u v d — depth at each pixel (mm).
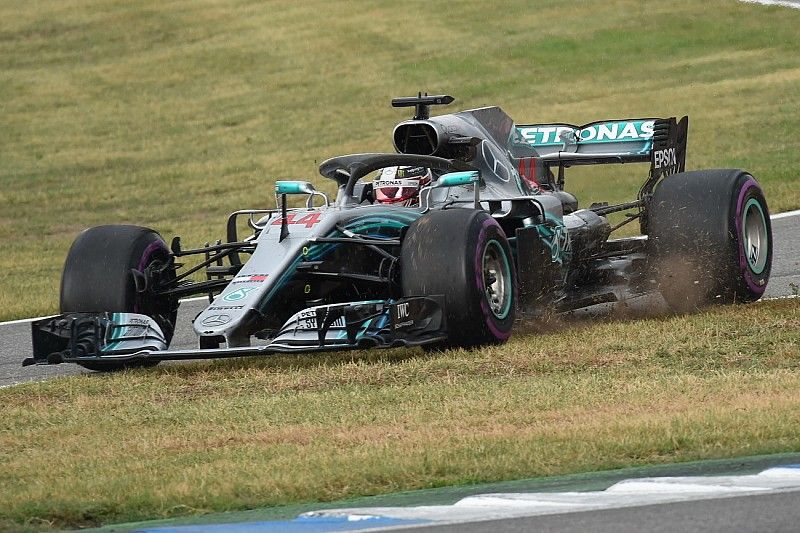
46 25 153750
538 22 134125
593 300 34938
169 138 104625
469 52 124375
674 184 35188
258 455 21438
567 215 36688
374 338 28359
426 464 19891
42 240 73562
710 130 84000
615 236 54781
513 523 16109
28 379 33281
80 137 107812
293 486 19219
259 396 27312
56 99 122625
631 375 26734
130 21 152375
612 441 20656
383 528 16109
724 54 113875
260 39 138625
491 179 35312
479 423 22984
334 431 23062
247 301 29469
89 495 19266
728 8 130875
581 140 39594
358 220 32031
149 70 131000
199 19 150250
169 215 78000
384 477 19516
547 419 22953
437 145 34438
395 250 32906
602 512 16469
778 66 106375
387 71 120375
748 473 18594
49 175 94938
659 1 137125
